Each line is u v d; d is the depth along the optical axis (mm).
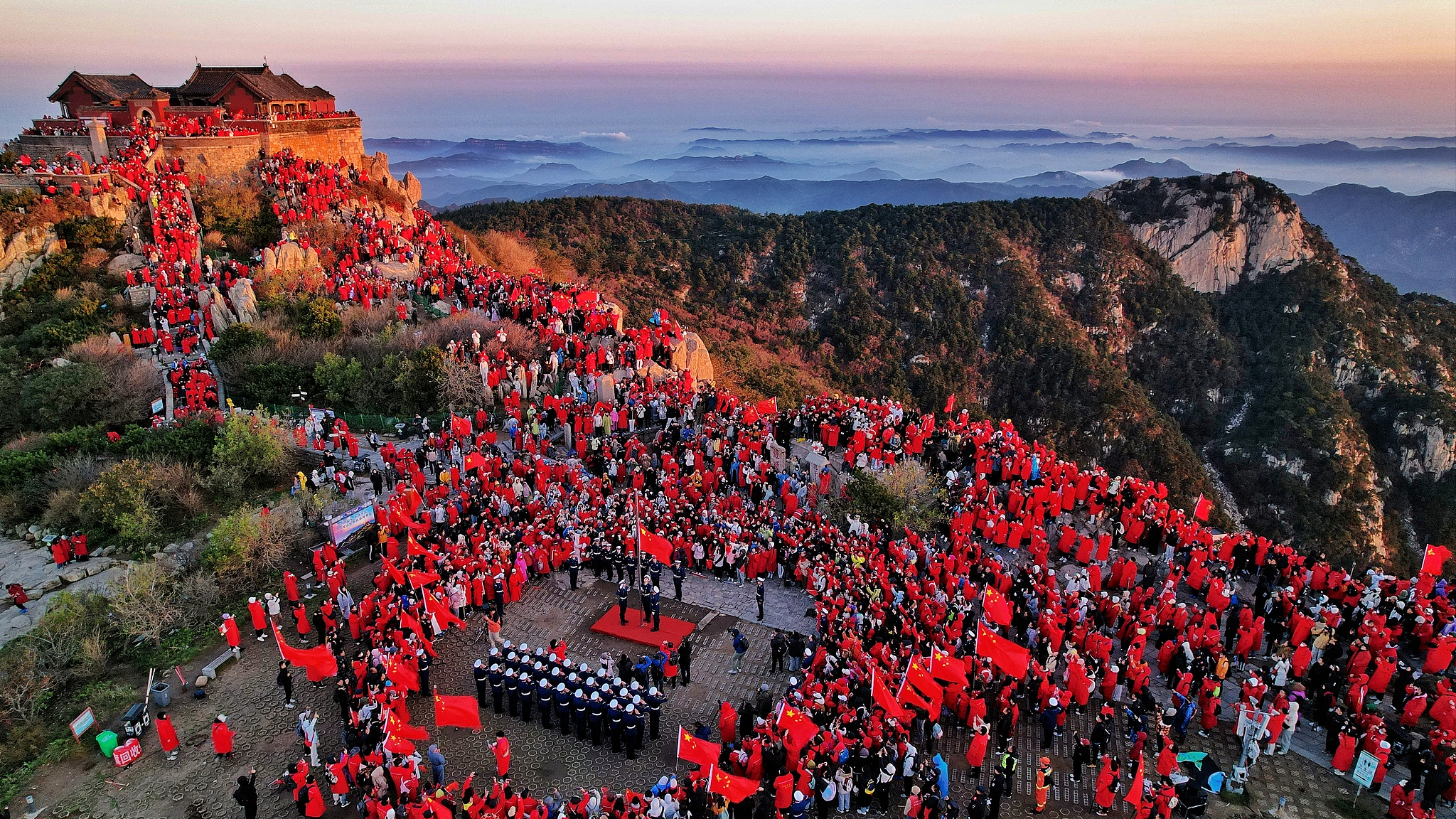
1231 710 29500
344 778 23984
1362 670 28859
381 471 43500
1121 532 41219
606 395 52312
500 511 39031
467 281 63156
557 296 59750
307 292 58594
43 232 58031
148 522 37938
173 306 55000
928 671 26047
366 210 73688
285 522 37688
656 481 44344
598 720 26969
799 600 36469
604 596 36188
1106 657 30109
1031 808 25031
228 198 66812
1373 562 103812
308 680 29781
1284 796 25453
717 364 102500
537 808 22547
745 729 27406
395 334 55156
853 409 52531
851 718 25672
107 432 44094
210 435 44312
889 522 41375
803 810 23609
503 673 28500
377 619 30766
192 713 28250
